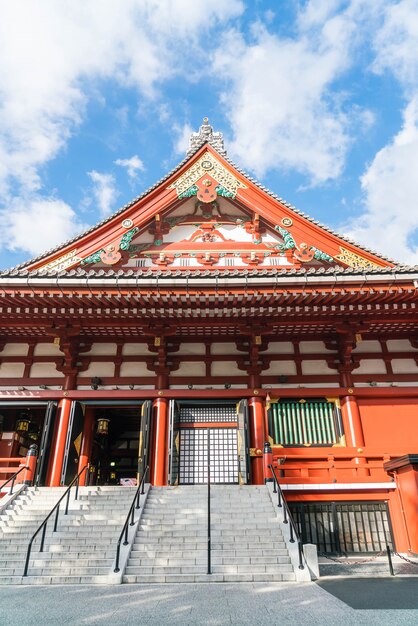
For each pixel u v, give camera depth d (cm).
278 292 1261
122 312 1336
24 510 1172
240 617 602
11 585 833
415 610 631
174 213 1858
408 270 1242
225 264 1723
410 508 1141
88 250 1636
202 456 1466
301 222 1700
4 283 1222
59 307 1326
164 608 656
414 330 1509
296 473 1366
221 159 1800
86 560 922
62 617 609
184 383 1506
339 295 1261
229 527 1058
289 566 915
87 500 1224
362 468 1345
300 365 1527
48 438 1385
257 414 1441
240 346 1542
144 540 1004
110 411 2175
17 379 1499
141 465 1336
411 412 1453
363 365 1522
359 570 972
